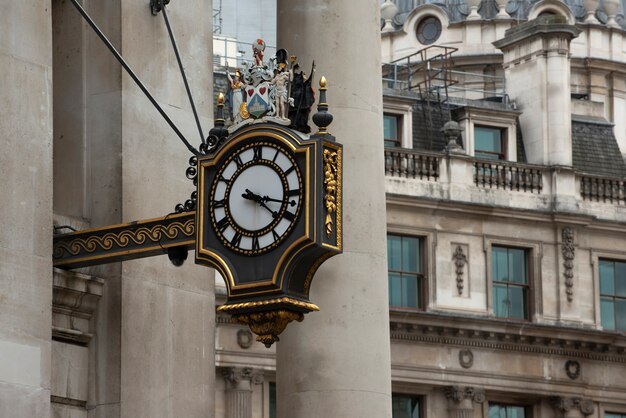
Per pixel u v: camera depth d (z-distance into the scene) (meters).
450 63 101.62
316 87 21.73
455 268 69.62
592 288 72.12
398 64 97.69
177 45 21.05
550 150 74.25
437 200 69.50
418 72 91.94
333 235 17.55
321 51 21.80
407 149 69.88
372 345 21.44
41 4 18.64
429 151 70.31
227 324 63.38
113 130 20.12
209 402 20.62
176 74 20.91
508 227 71.06
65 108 20.34
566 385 70.31
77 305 19.53
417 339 68.06
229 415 62.97
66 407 19.34
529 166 72.31
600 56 104.81
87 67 20.36
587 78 103.69
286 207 17.50
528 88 76.38
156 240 18.41
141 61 20.44
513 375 69.44
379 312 21.56
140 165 20.22
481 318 69.06
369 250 21.58
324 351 21.28
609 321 72.56
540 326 69.94
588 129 79.62
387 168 69.25
